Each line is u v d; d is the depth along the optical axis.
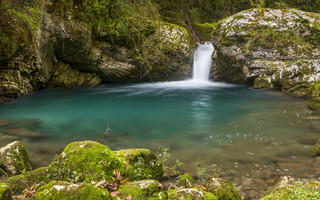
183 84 12.41
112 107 8.07
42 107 7.93
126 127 5.99
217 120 6.54
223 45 11.50
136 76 12.13
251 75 11.07
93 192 2.24
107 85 12.11
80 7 9.63
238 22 11.09
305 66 9.62
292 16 10.76
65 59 10.71
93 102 8.75
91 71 11.48
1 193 2.04
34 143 4.87
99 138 5.22
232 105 8.19
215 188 2.86
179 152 4.45
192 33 15.38
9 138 5.12
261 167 3.82
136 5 11.73
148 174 3.19
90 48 10.27
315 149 4.20
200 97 9.52
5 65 8.31
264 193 3.04
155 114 7.21
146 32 11.56
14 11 7.66
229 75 12.09
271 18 10.85
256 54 10.94
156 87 11.66
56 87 10.92
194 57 13.27
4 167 3.43
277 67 10.48
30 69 8.95
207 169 3.77
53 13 8.90
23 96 9.23
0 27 7.30
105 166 2.89
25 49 8.15
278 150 4.47
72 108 7.89
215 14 18.17
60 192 2.20
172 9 15.52
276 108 7.62
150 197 2.38
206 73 13.26
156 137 5.29
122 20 10.67
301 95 8.95
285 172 3.65
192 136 5.33
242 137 5.21
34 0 8.23
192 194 2.47
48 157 4.21
